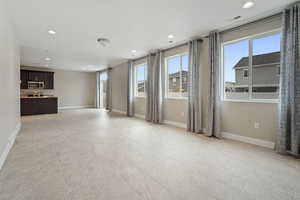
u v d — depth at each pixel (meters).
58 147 3.10
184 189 1.78
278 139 2.87
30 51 5.74
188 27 3.69
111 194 1.68
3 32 2.49
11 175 2.04
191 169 2.26
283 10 2.80
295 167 2.33
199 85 4.34
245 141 3.52
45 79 9.11
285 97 2.78
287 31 2.78
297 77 2.66
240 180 1.98
